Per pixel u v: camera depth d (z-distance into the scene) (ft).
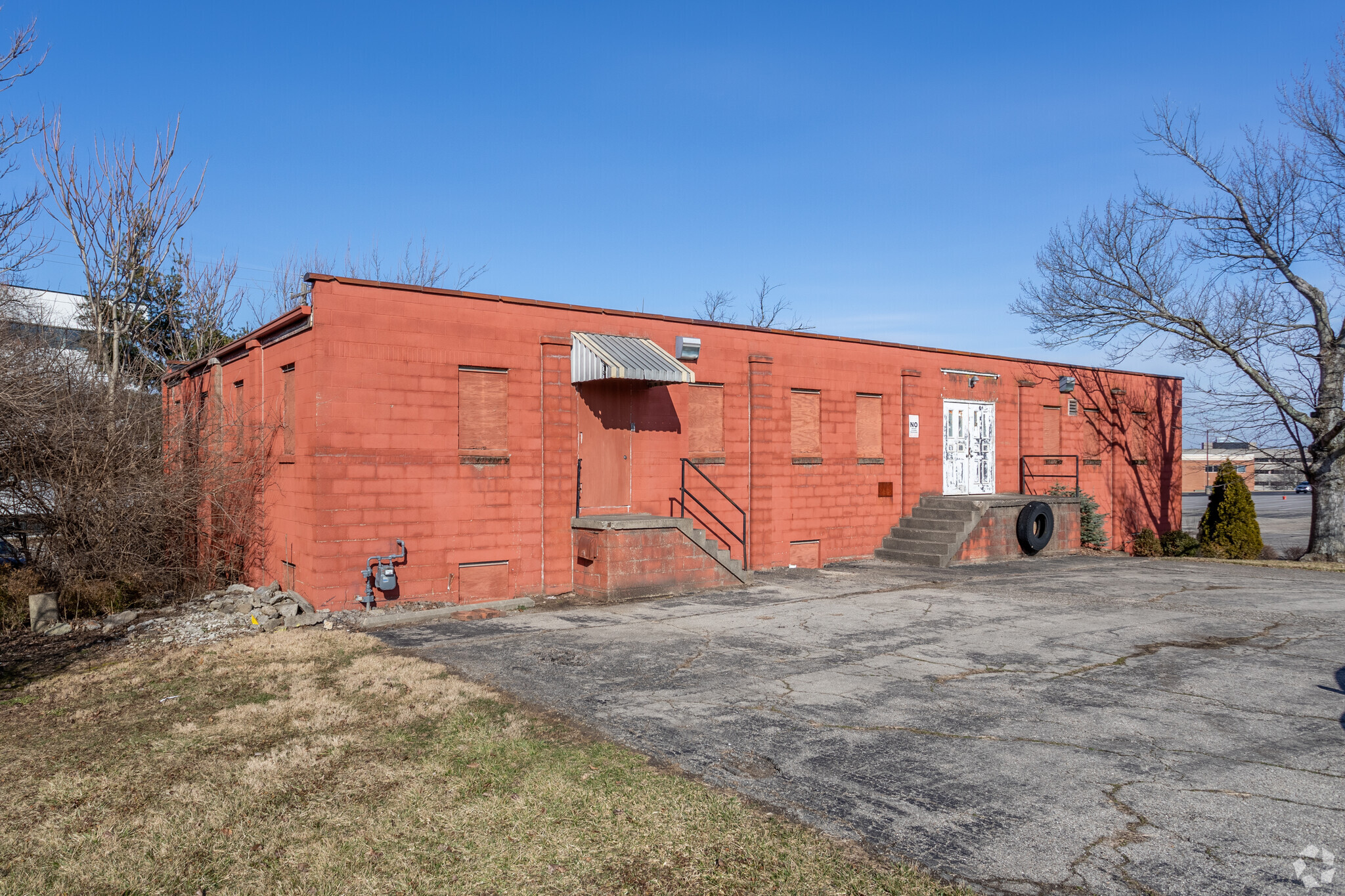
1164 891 14.44
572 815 17.79
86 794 19.43
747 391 56.03
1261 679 28.81
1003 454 72.79
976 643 34.47
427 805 18.42
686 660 31.45
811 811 17.97
